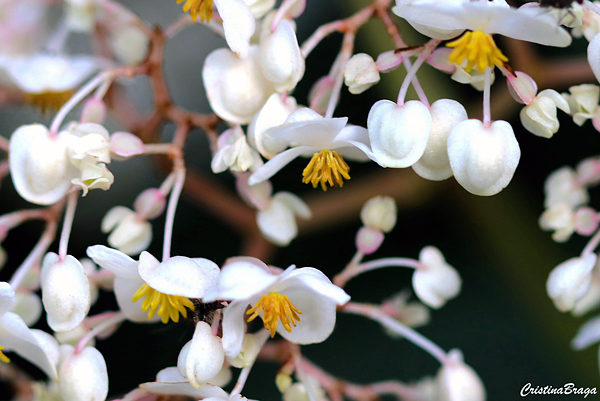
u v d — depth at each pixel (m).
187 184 0.45
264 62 0.38
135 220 0.40
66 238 0.39
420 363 0.46
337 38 0.47
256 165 0.39
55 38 0.44
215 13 0.40
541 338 0.46
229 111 0.39
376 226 0.41
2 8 0.45
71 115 0.45
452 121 0.38
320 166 0.38
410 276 0.47
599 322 0.42
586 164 0.44
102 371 0.39
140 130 0.43
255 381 0.46
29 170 0.39
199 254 0.47
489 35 0.37
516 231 0.46
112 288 0.41
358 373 0.46
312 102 0.40
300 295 0.38
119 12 0.43
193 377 0.38
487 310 0.47
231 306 0.37
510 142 0.38
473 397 0.41
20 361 0.45
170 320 0.40
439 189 0.46
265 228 0.41
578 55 0.47
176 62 0.48
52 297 0.39
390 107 0.38
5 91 0.44
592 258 0.40
